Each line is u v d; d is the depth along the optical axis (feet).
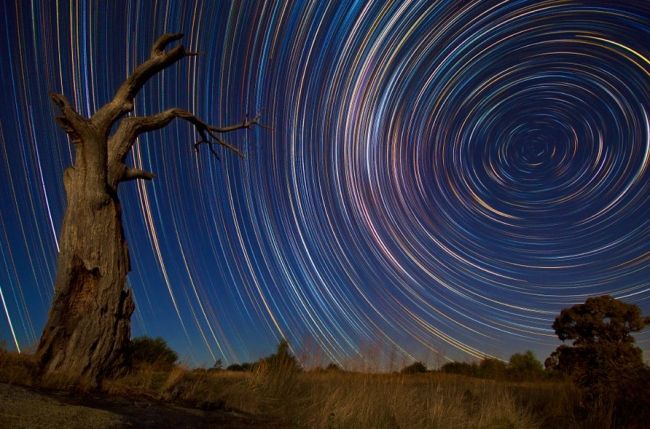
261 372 39.40
